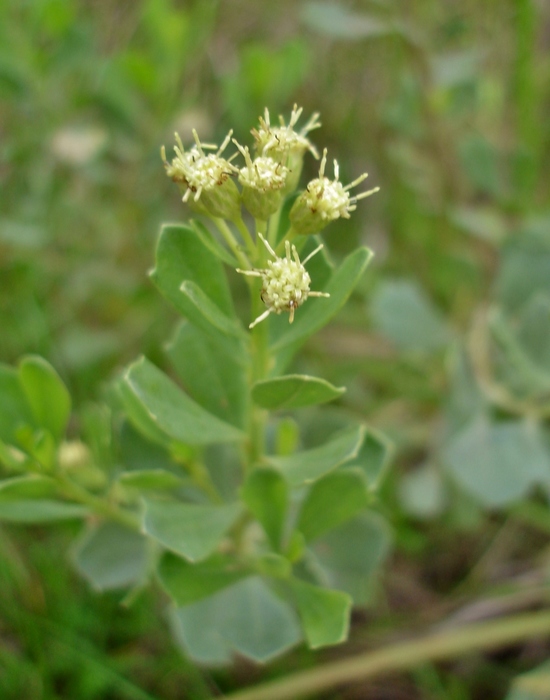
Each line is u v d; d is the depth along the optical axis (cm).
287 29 35
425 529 25
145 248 30
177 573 15
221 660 17
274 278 13
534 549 24
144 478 15
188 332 16
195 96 31
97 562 18
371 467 17
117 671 20
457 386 23
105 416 18
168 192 32
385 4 24
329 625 14
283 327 15
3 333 27
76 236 29
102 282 28
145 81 27
